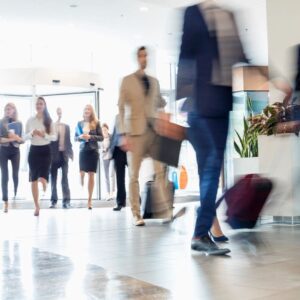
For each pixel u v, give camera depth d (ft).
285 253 8.79
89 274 7.22
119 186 21.86
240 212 10.14
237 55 8.62
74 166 35.88
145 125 13.06
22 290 6.24
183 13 8.74
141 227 13.97
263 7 25.82
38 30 34.17
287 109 13.23
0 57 40.47
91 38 36.52
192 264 7.85
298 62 11.81
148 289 6.18
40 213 20.59
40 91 39.52
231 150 15.05
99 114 39.86
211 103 8.50
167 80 38.32
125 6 28.58
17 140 21.72
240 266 7.58
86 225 14.85
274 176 12.94
